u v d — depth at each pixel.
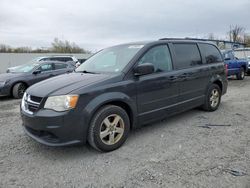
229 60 13.68
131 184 2.92
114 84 3.84
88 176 3.12
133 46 4.65
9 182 3.01
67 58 18.25
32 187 2.90
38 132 3.60
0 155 3.75
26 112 3.70
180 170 3.20
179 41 5.23
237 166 3.26
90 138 3.64
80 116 3.47
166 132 4.66
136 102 4.13
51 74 10.09
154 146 4.00
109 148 3.80
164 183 2.91
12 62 33.94
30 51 50.69
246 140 4.19
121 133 3.95
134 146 4.02
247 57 17.52
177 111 4.98
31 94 3.72
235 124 5.10
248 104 7.04
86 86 3.59
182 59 5.12
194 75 5.29
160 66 4.61
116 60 4.46
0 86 8.70
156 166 3.32
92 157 3.65
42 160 3.58
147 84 4.27
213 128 4.86
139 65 4.09
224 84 6.44
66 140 3.43
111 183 2.96
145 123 4.37
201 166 3.29
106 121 3.75
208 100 5.91
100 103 3.62
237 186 2.81
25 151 3.89
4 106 7.55
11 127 5.14
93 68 4.62
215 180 2.94
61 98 3.41
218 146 3.95
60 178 3.09
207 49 6.00
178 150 3.82
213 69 5.94
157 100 4.48
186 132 4.65
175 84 4.81
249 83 12.56
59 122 3.35
